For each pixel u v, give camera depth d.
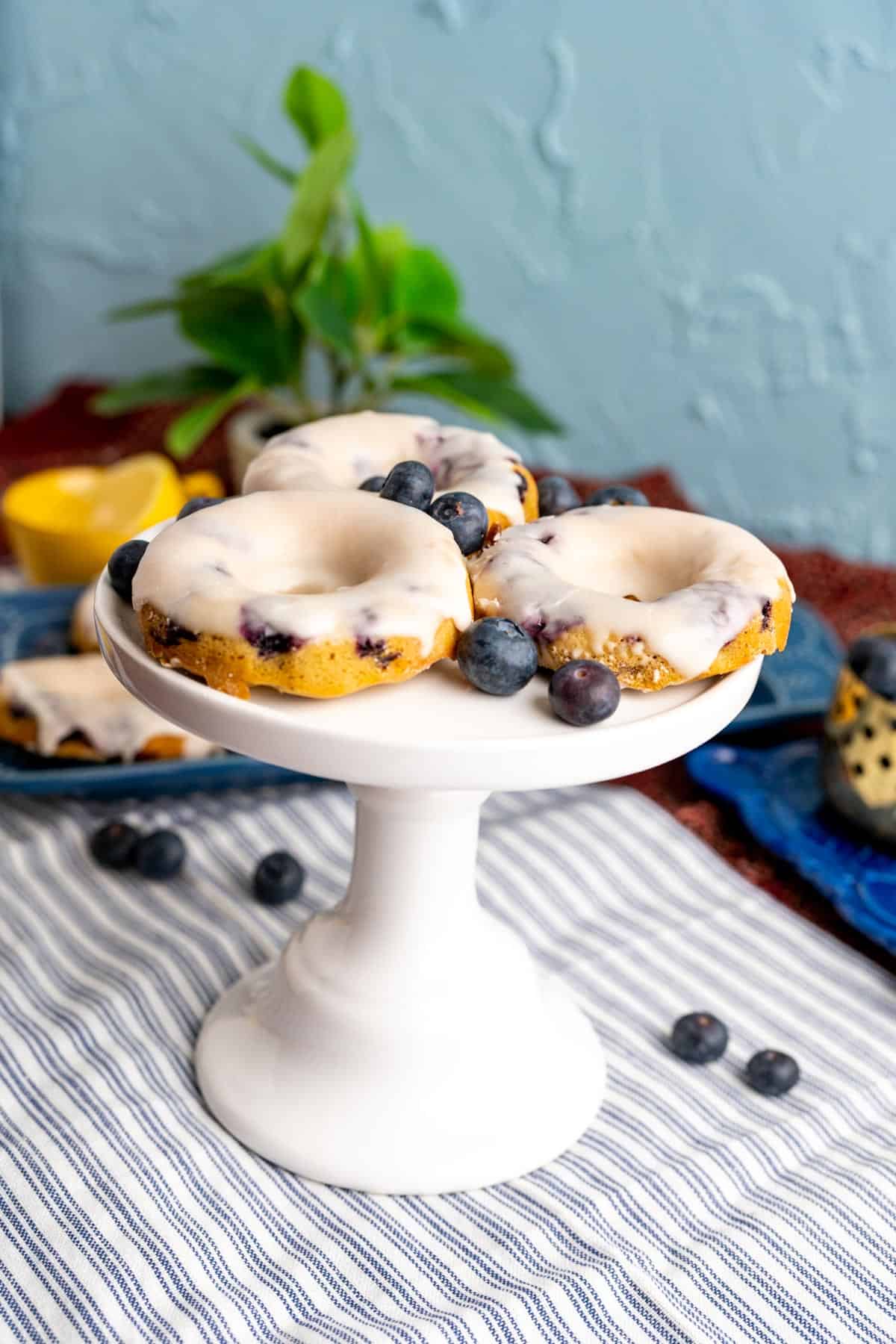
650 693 0.60
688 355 1.23
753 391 1.23
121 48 1.22
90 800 0.82
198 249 1.28
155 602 0.58
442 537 0.59
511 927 0.76
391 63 1.18
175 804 0.82
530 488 0.65
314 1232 0.63
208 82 1.22
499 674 0.58
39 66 1.23
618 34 1.13
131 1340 0.59
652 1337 0.60
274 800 0.83
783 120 1.13
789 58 1.11
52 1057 0.68
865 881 0.76
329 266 0.99
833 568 1.07
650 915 0.77
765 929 0.76
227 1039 0.68
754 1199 0.65
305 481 0.63
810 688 0.87
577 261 1.21
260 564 0.59
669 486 1.15
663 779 0.86
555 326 1.24
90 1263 0.60
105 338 1.33
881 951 0.76
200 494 0.99
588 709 0.57
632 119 1.16
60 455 1.19
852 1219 0.63
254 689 0.58
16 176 1.28
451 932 0.66
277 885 0.76
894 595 1.04
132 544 0.62
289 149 1.23
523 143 1.18
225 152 1.24
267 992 0.68
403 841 0.65
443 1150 0.64
